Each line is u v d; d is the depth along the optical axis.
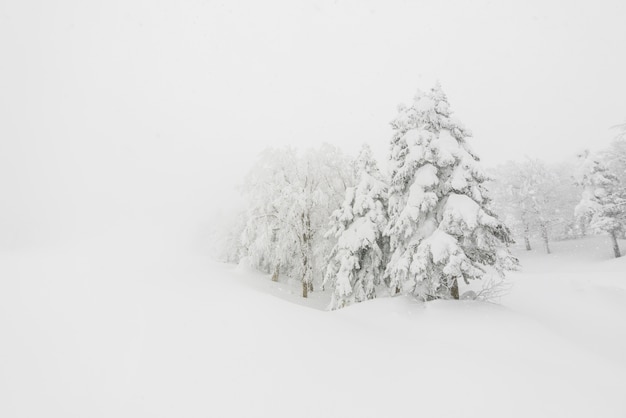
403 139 13.78
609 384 7.41
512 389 6.61
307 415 5.81
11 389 6.11
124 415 5.68
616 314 13.63
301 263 23.34
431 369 7.47
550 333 10.19
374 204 17.64
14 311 9.45
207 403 6.07
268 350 8.03
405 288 14.54
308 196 22.59
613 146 31.36
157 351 7.80
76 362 7.18
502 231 12.18
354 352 8.40
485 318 11.05
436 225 13.19
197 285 14.18
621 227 29.38
